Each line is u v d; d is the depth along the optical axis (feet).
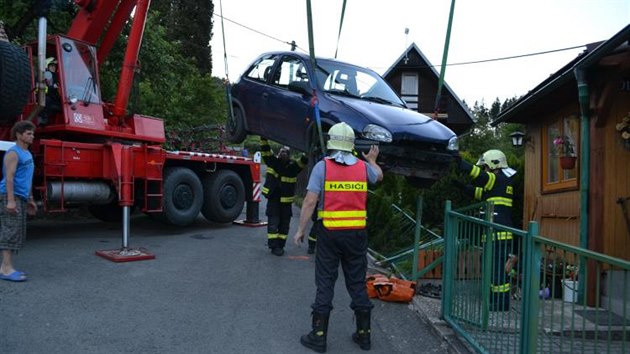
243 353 14.51
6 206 19.34
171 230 34.60
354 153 18.62
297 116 22.48
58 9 35.83
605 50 18.84
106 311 17.15
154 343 14.84
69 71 28.14
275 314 17.93
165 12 91.50
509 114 30.48
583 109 21.94
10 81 24.08
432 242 26.37
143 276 21.63
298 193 70.90
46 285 19.47
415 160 19.49
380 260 28.27
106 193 29.19
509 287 13.87
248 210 38.58
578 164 24.56
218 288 20.61
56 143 26.91
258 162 38.73
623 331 9.48
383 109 20.92
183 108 60.59
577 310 14.24
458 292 16.34
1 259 23.24
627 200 21.44
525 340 12.17
